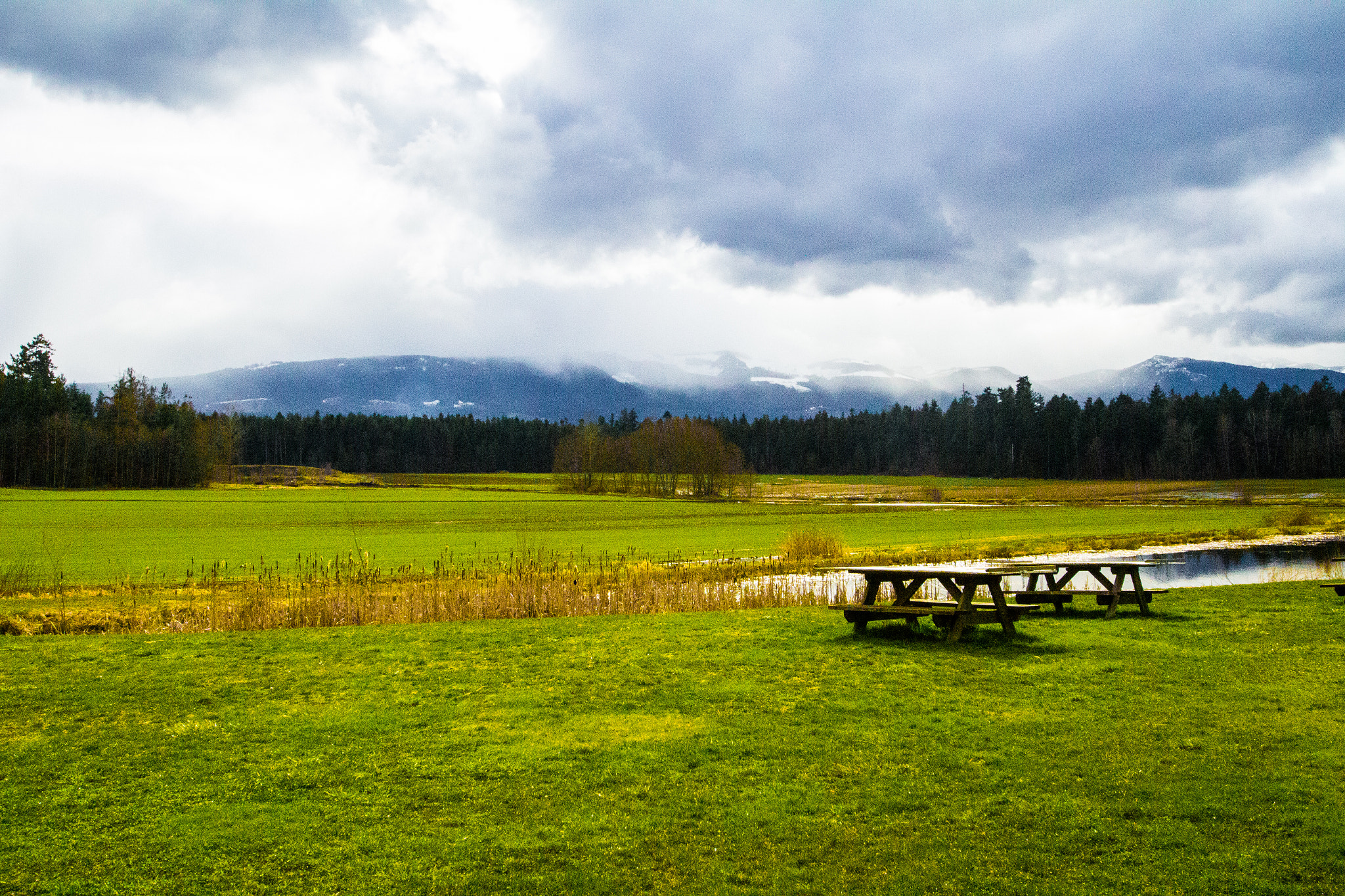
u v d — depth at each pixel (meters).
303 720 10.26
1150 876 6.24
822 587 27.89
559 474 187.50
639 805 7.61
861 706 10.39
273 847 6.94
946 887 6.18
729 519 77.00
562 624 17.25
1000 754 8.65
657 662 13.17
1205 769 8.05
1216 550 44.81
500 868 6.56
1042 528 62.09
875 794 7.75
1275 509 84.00
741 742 9.16
